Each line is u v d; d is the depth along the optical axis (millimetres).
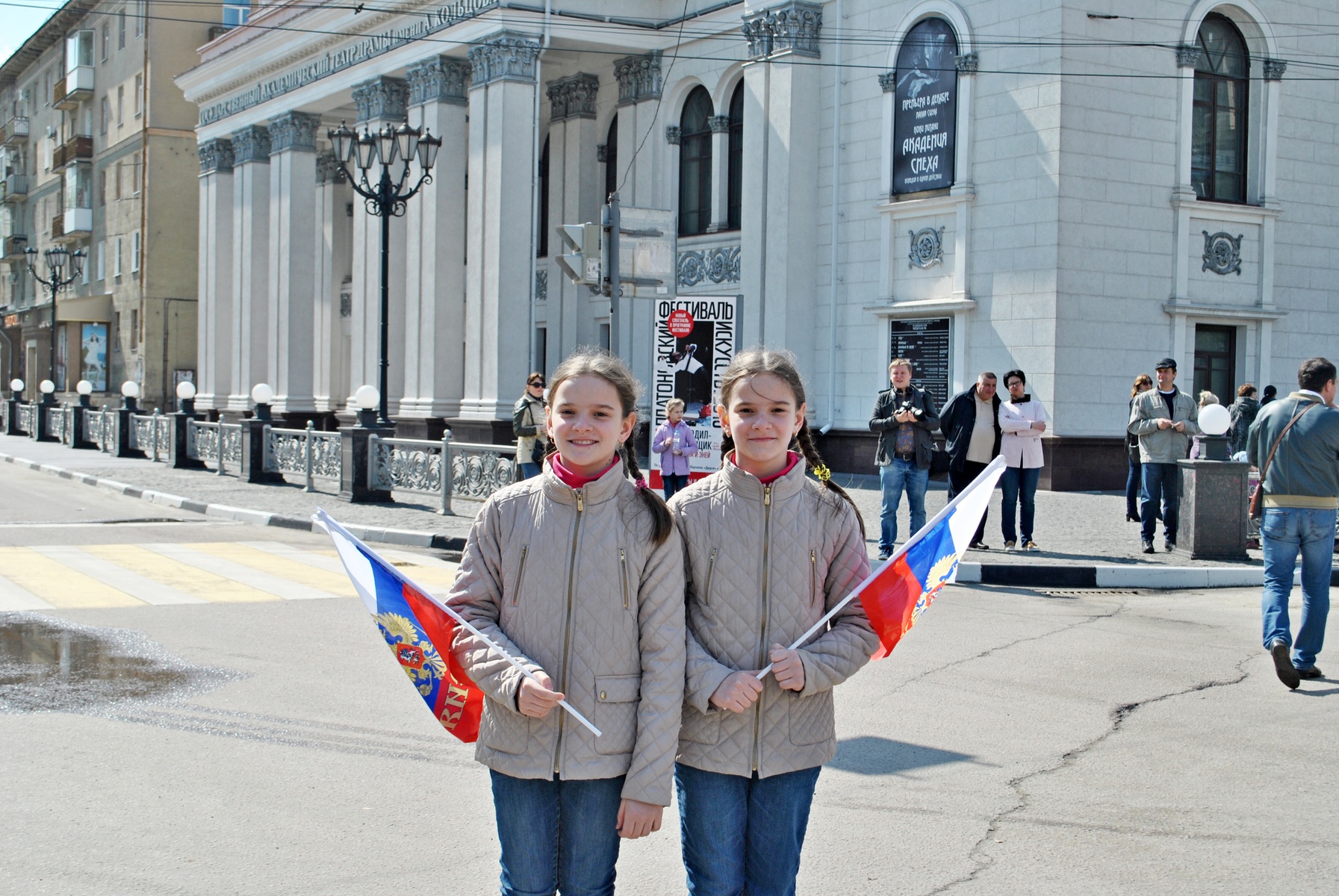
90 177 54219
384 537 15047
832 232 22703
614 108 28500
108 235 52000
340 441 20219
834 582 3453
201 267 39031
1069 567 12016
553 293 29797
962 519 3631
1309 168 21578
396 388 29828
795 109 22797
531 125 25672
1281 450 7688
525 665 3094
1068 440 19359
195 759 5977
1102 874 4668
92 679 7508
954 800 5508
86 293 54938
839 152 22625
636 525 3225
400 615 3270
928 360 21219
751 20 23469
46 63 61281
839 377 22734
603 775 3150
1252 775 5879
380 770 5852
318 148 37656
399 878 4574
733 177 25797
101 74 52844
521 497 3307
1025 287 19750
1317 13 21469
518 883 3191
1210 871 4699
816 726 3355
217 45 36906
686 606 3410
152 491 20594
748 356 3391
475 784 5668
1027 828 5156
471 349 26125
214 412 38156
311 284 33969
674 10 26562
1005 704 7180
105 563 12633
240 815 5207
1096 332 19688
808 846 4938
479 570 3320
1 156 68375
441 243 27297
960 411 13367
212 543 14633
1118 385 19906
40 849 4801
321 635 8969
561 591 3203
